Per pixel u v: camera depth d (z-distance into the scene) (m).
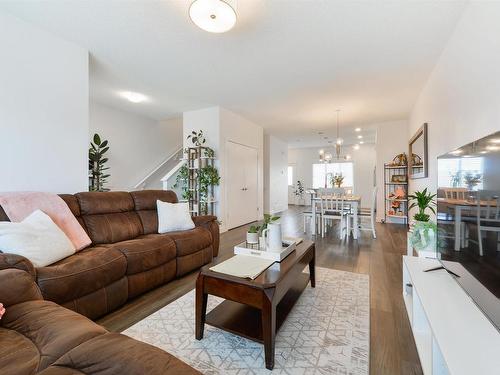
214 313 1.70
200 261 2.88
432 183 3.32
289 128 6.68
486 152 1.13
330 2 2.03
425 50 2.73
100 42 2.65
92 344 0.88
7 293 1.14
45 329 0.98
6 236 1.61
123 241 2.47
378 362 1.39
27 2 2.06
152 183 5.95
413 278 1.61
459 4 2.02
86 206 2.50
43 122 2.45
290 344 1.55
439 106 2.92
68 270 1.64
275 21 2.27
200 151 4.70
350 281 2.48
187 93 4.13
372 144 9.67
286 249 1.94
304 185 10.92
